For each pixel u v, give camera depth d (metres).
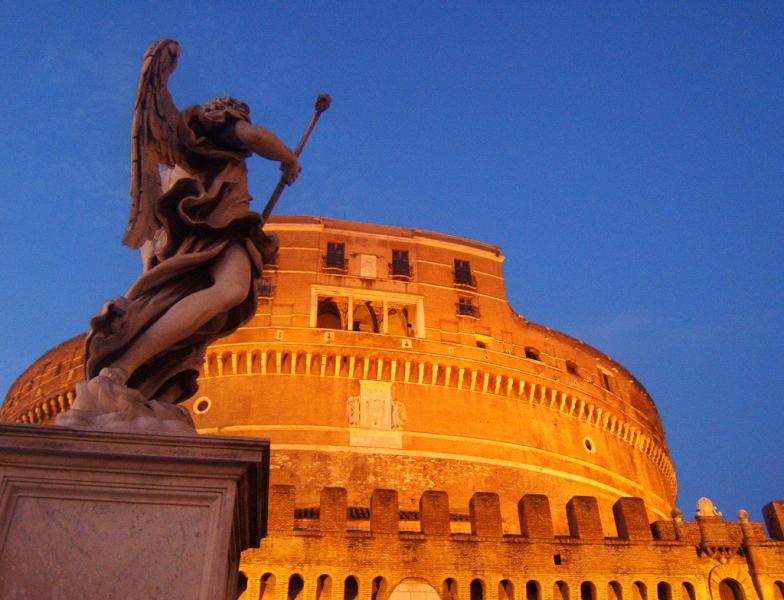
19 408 52.19
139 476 2.73
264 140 4.00
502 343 53.06
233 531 3.06
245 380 47.03
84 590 2.51
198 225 3.74
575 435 53.25
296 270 50.88
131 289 3.55
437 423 47.81
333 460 44.75
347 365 48.25
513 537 27.00
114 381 3.15
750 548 27.44
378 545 25.91
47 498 2.63
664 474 62.81
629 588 26.47
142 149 3.72
